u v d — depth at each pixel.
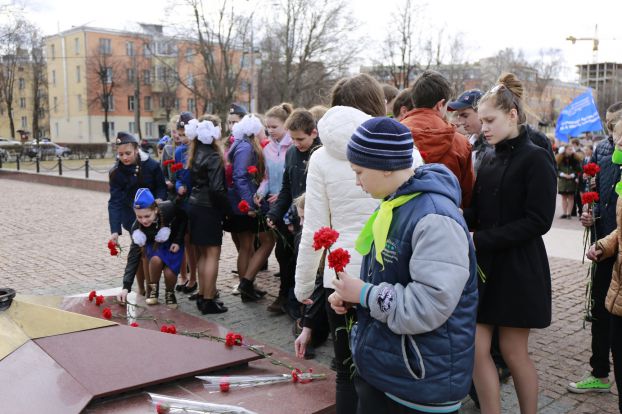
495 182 2.71
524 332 2.69
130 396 2.78
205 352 3.21
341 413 2.52
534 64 67.12
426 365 1.76
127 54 54.91
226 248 8.35
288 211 4.46
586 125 11.91
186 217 4.87
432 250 1.72
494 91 2.64
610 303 2.83
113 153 41.91
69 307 4.23
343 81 2.84
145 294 5.20
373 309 1.77
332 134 2.48
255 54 38.03
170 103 52.59
